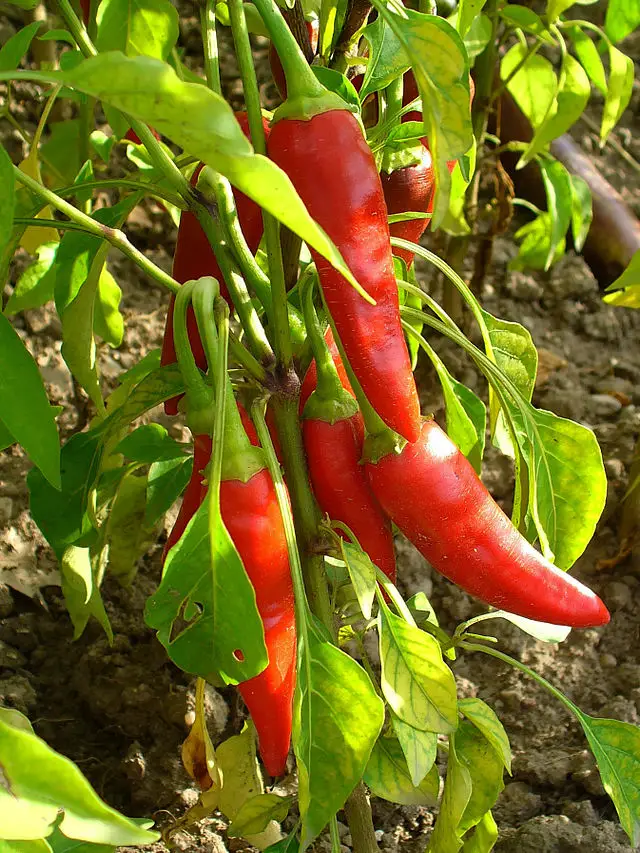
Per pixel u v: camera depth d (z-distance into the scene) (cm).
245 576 37
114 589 80
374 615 58
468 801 50
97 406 57
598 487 52
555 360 102
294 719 39
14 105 118
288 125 38
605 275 112
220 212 43
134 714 73
